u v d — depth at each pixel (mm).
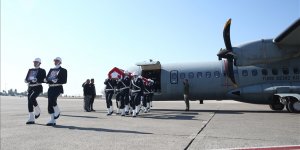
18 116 13570
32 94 10055
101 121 11008
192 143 6094
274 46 15406
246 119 11492
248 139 6535
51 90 9539
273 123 9930
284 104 15969
